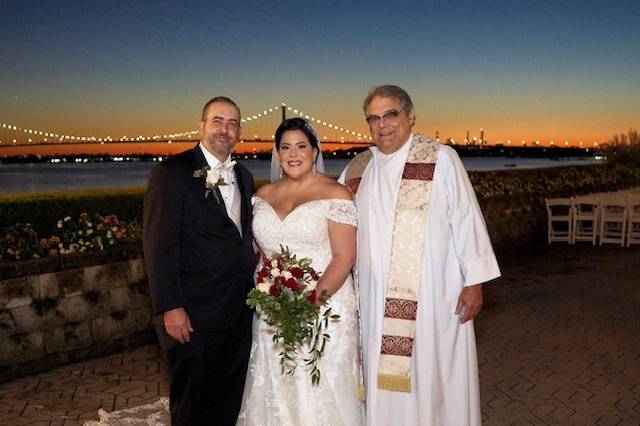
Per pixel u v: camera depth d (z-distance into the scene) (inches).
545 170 572.1
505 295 313.7
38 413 174.7
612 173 629.6
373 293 142.1
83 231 234.8
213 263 135.6
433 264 139.6
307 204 134.1
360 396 140.9
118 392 189.6
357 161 150.9
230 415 144.5
